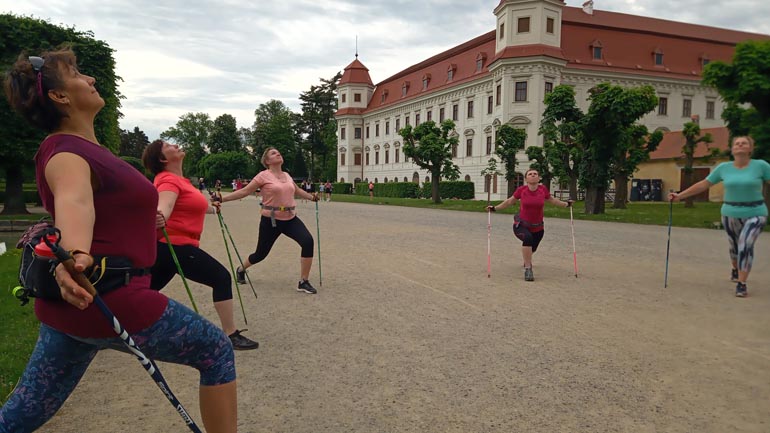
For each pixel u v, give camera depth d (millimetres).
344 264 9648
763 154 18734
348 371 4289
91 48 25859
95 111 2207
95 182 2006
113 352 4820
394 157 72875
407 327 5555
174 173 4770
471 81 56062
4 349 4609
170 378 4172
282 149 94062
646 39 57812
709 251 11492
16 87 2039
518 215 8242
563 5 48531
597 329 5480
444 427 3314
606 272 8820
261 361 4527
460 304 6582
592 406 3623
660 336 5227
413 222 19609
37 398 2117
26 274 1959
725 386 3979
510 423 3367
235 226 17250
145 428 3318
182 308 2273
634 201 44844
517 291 7336
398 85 73562
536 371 4281
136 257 2127
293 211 7254
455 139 37000
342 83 83000
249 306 6477
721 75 19734
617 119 22469
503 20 49406
